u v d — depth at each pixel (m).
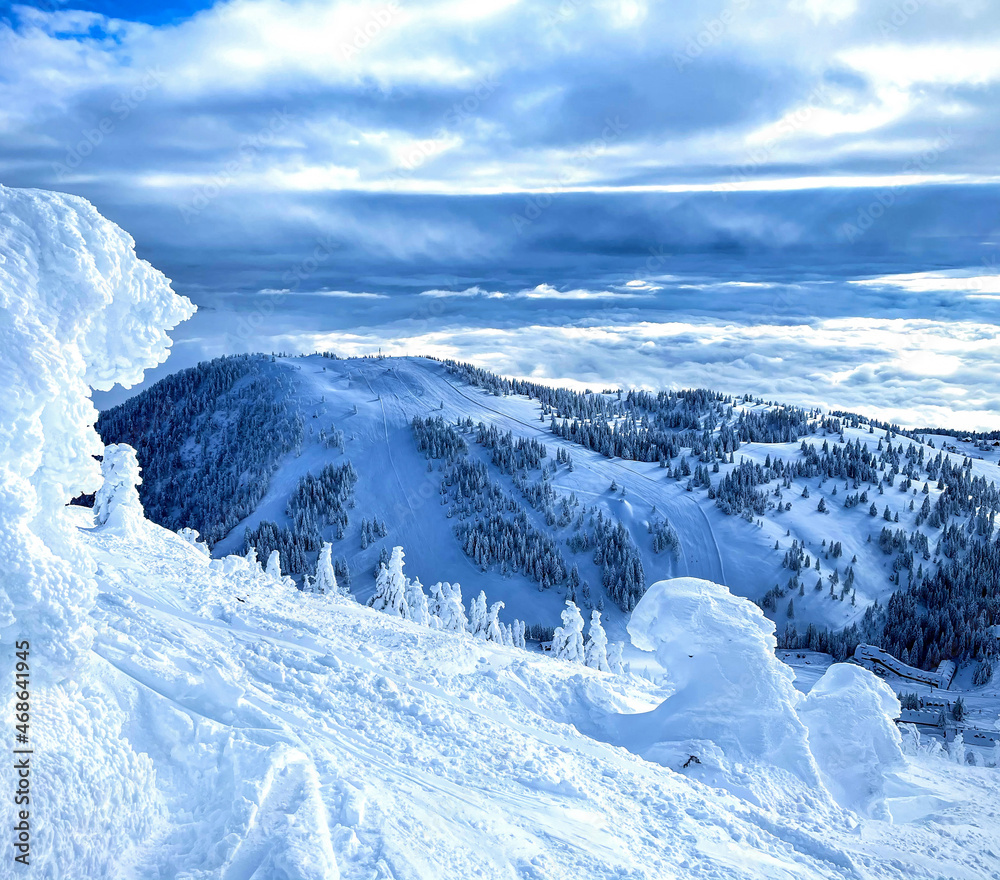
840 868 13.00
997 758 61.16
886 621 173.88
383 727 13.70
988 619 167.50
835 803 16.23
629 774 14.91
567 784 13.20
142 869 8.02
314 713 13.43
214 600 19.48
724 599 19.16
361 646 18.77
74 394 8.34
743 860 12.18
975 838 16.34
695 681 18.22
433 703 15.84
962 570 184.75
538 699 18.78
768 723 17.31
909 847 14.91
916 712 112.44
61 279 8.41
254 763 9.91
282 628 18.45
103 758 8.42
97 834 7.73
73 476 8.40
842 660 157.88
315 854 8.26
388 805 10.52
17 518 7.11
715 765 16.33
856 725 18.31
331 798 10.03
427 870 9.02
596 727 18.30
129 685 10.55
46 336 7.75
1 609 6.84
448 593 58.94
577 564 196.62
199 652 14.56
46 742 7.82
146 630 15.08
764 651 18.14
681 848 12.10
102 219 9.04
